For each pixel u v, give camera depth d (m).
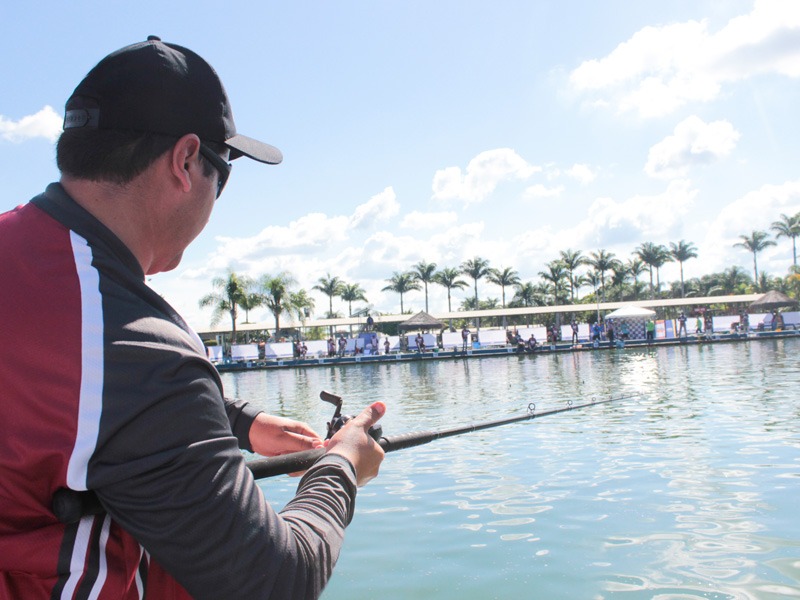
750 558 4.29
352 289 80.25
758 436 8.52
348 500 1.21
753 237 84.75
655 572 4.11
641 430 9.38
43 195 1.14
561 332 44.59
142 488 0.93
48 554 0.97
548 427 10.00
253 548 0.97
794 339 41.97
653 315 43.84
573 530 4.99
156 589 1.10
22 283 1.00
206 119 1.18
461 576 4.15
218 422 1.02
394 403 15.39
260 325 54.56
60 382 0.94
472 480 6.77
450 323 77.31
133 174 1.11
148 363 0.97
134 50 1.13
